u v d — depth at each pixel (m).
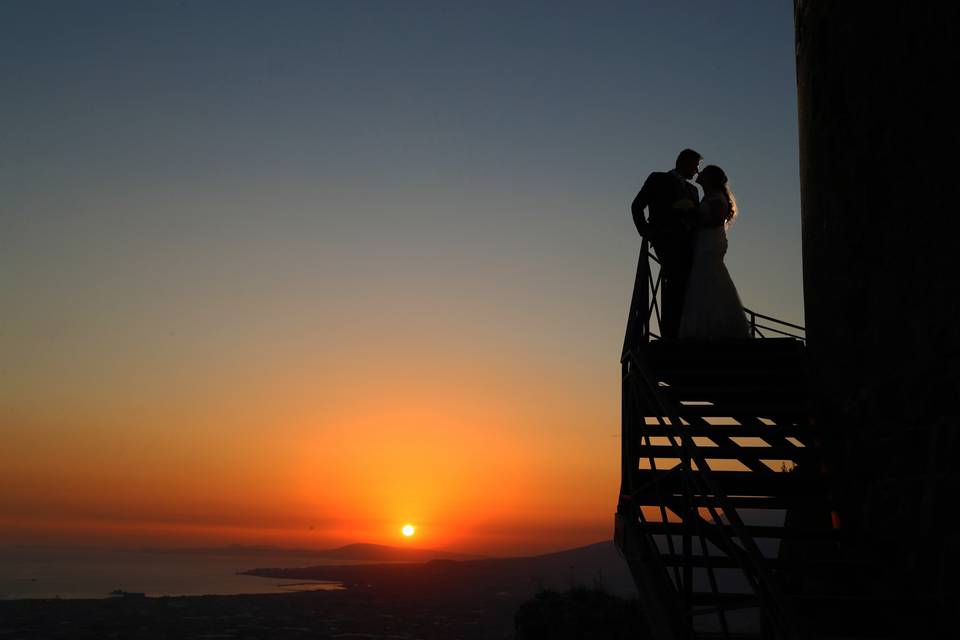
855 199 5.98
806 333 7.12
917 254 4.98
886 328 5.41
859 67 5.89
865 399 5.71
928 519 4.73
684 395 6.89
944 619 4.46
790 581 7.45
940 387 4.65
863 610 4.80
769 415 6.73
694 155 7.84
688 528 5.83
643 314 7.36
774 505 6.48
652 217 7.79
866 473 5.66
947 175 4.60
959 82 4.44
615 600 27.12
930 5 4.78
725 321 7.46
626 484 7.32
